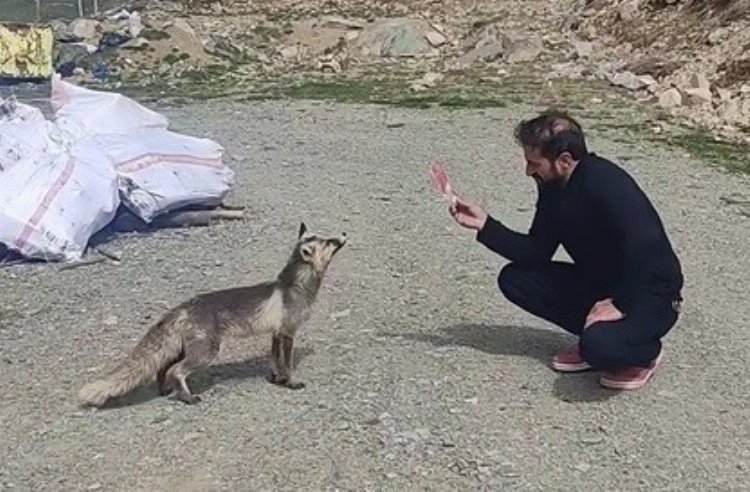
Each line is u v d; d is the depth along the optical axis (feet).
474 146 46.80
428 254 32.86
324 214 37.06
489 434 21.95
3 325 28.25
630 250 22.57
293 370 24.90
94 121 36.76
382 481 20.45
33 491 20.53
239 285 30.58
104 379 23.18
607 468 20.79
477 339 26.61
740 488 20.17
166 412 23.09
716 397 23.54
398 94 59.06
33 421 23.02
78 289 30.58
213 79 64.59
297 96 59.21
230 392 23.93
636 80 57.88
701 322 27.61
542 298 24.61
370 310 28.60
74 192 33.22
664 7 67.26
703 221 36.29
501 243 24.07
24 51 63.77
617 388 23.65
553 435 21.94
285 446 21.65
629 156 44.80
